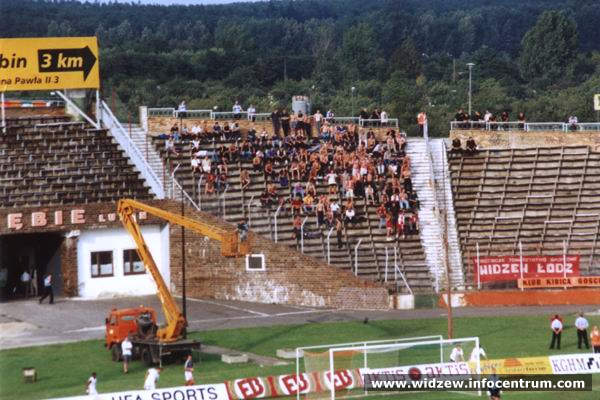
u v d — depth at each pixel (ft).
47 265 408.67
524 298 391.04
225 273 406.41
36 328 354.95
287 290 398.62
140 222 402.72
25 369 293.43
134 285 406.41
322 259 401.49
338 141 454.81
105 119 436.76
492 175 451.53
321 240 408.87
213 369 303.48
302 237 407.23
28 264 408.05
